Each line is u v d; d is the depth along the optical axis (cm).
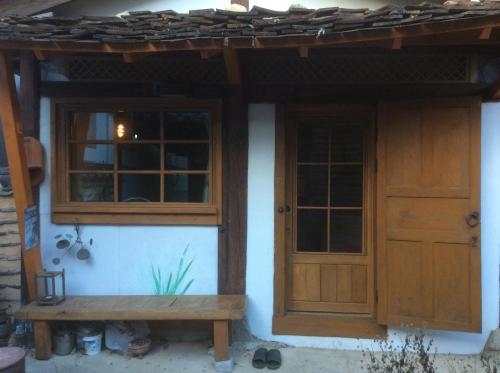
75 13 432
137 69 415
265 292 411
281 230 408
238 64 360
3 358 282
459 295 366
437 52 387
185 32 311
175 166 422
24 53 409
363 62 398
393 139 381
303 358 382
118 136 424
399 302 381
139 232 417
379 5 416
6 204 405
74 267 420
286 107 408
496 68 381
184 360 378
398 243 381
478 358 380
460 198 365
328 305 419
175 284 416
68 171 423
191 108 413
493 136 383
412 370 299
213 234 414
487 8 280
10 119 361
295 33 301
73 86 414
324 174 421
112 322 391
